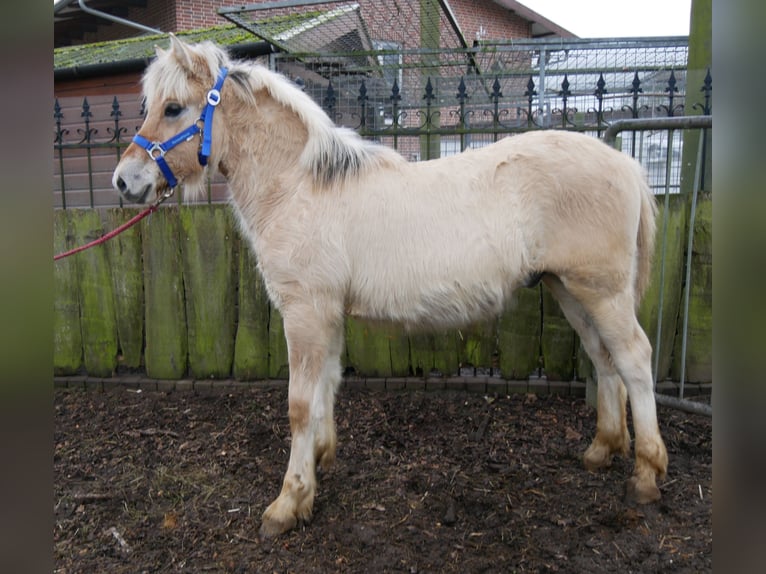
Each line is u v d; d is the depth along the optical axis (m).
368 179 2.45
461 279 2.37
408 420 3.48
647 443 2.48
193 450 3.18
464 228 2.36
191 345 4.02
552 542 2.29
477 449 3.10
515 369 3.80
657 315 3.55
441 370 3.92
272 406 3.70
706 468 2.80
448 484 2.75
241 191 2.57
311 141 2.46
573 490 2.65
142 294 4.07
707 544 2.24
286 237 2.39
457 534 2.36
